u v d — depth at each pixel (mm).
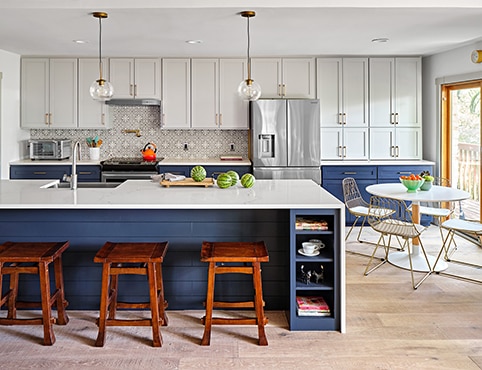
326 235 3484
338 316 3221
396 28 4562
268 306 3594
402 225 4410
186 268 3553
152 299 2959
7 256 2926
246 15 3900
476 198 5809
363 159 6586
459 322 3363
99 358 2830
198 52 6055
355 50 5980
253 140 6195
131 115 6770
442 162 6348
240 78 6453
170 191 3762
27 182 4336
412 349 2953
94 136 6785
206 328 3004
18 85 6352
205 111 6480
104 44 5410
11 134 6180
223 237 3543
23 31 4652
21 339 3076
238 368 2715
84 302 3553
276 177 6227
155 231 3518
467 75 5652
